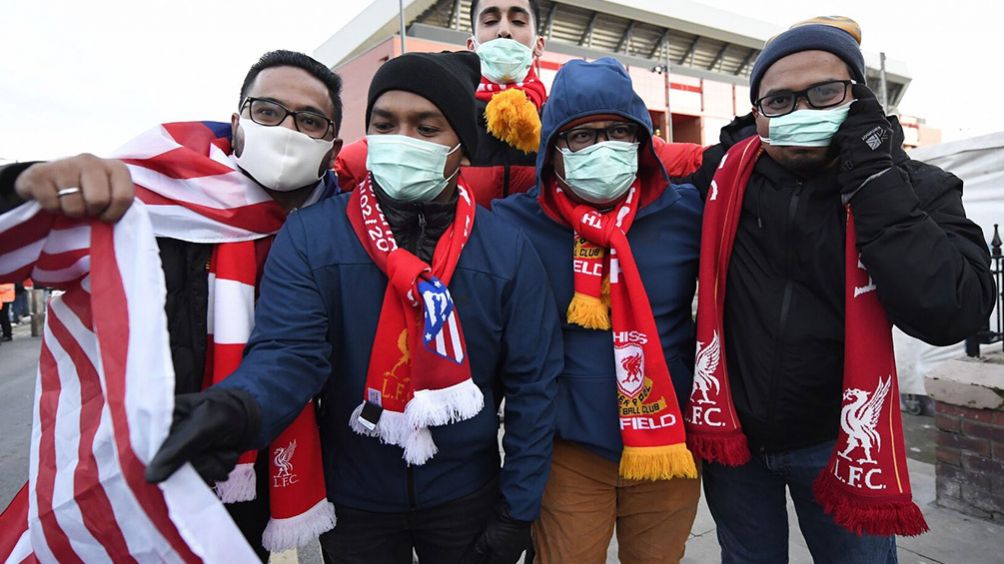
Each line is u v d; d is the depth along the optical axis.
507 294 1.52
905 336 4.73
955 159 4.32
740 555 1.85
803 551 2.63
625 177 1.70
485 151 2.24
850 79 1.52
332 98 1.64
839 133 1.46
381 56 14.42
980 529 2.78
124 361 0.97
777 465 1.70
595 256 1.76
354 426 1.43
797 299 1.60
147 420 0.90
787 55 1.52
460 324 1.46
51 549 1.14
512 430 1.54
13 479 3.75
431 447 1.39
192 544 0.92
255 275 1.53
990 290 1.42
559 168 1.79
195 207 1.44
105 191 1.04
